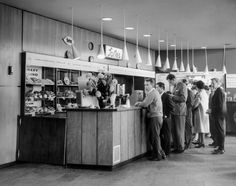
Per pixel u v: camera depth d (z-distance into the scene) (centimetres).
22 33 663
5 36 622
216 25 852
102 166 568
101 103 605
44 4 632
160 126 647
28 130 632
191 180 491
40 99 708
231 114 1045
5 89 621
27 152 630
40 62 689
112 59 1030
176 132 723
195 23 825
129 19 775
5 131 621
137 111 657
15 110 642
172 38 1049
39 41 711
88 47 899
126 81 1180
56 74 752
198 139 850
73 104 779
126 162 613
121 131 591
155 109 641
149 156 688
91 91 604
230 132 1071
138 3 636
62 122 596
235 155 690
